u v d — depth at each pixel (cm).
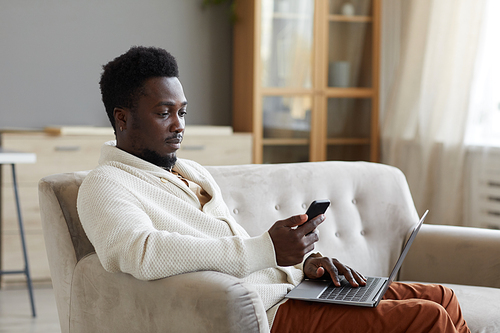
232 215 177
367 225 199
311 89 369
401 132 359
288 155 369
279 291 138
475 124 311
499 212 295
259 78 357
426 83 340
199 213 138
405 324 119
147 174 136
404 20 363
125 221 117
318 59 369
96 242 118
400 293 148
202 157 345
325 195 194
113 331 125
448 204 323
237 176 184
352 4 373
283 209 186
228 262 114
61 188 146
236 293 106
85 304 133
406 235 201
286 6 360
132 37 368
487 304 159
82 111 361
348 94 376
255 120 358
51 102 355
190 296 108
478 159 308
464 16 315
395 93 364
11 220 310
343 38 373
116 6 364
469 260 188
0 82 345
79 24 357
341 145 379
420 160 341
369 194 202
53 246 145
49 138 314
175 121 139
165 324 113
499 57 299
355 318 123
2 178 307
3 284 313
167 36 376
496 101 300
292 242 116
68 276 142
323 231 189
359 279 140
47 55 352
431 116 337
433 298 143
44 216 146
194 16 381
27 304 285
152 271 112
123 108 138
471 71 310
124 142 141
